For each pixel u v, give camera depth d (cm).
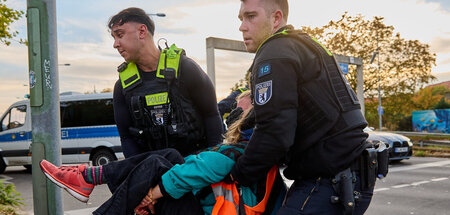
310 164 153
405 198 629
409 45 2362
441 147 1670
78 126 1072
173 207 176
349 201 148
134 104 215
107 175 185
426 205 579
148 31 216
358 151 152
